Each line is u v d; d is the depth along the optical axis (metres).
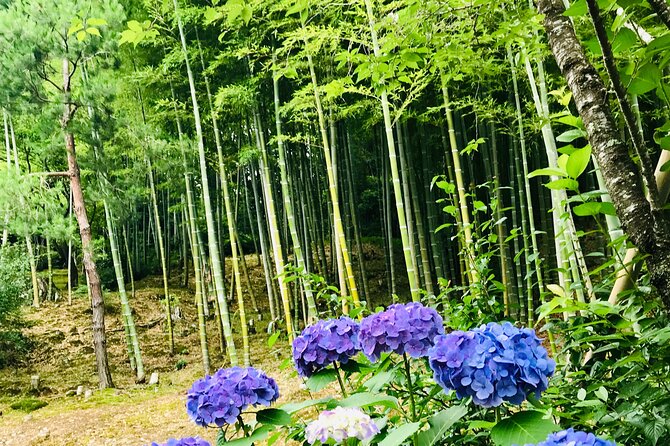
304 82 7.39
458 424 1.41
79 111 7.87
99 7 6.68
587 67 1.00
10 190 6.82
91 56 6.97
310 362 1.58
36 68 6.80
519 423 1.02
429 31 1.90
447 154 6.69
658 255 0.89
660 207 0.90
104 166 7.52
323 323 1.61
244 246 15.45
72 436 5.25
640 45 1.22
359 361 1.75
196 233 9.07
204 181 6.70
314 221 9.12
